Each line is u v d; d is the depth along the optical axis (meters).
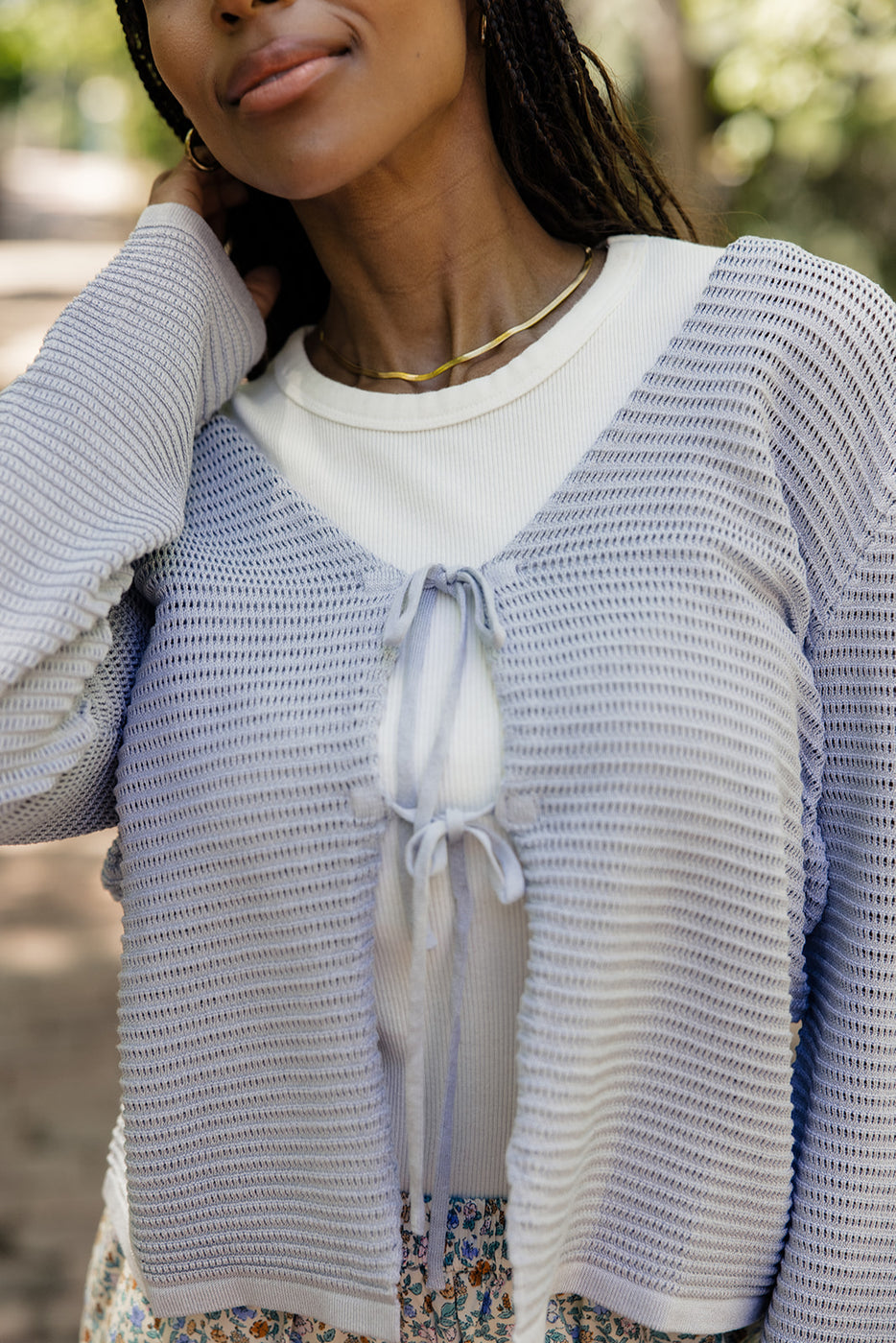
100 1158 3.15
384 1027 1.21
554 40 1.31
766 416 1.17
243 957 1.18
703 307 1.21
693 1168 1.16
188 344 1.29
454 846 1.13
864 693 1.20
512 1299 1.16
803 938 1.23
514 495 1.22
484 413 1.24
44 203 23.55
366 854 1.14
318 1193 1.19
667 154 1.80
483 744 1.14
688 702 1.11
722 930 1.13
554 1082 1.09
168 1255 1.25
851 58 6.09
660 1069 1.16
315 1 1.11
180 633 1.21
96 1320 1.44
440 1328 1.23
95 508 1.19
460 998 1.16
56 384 1.22
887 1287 1.18
